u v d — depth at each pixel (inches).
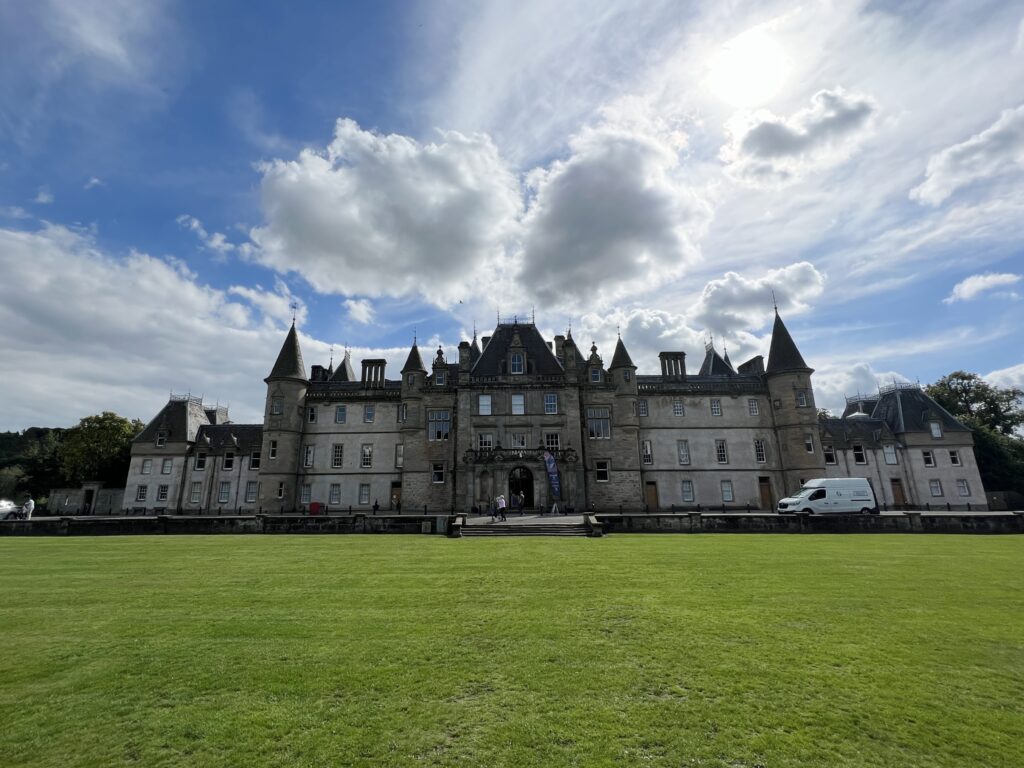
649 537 1131.9
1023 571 665.0
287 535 1206.3
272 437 2225.6
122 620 445.4
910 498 2305.6
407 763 232.4
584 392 2213.3
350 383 2407.7
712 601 498.9
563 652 362.3
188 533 1259.8
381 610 473.4
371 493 2253.9
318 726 265.1
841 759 235.0
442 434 2183.8
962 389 2935.5
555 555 824.9
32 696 299.9
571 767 227.5
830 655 356.5
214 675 327.0
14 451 4082.2
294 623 433.4
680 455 2303.2
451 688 306.3
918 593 533.3
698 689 304.5
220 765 232.1
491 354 2234.3
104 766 233.0
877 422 2472.9
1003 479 2439.7
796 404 2240.4
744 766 229.0
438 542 1039.0
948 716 273.6
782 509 1626.5
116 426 2716.5
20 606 494.3
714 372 2655.0
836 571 662.5
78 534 1245.7
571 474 1973.4
